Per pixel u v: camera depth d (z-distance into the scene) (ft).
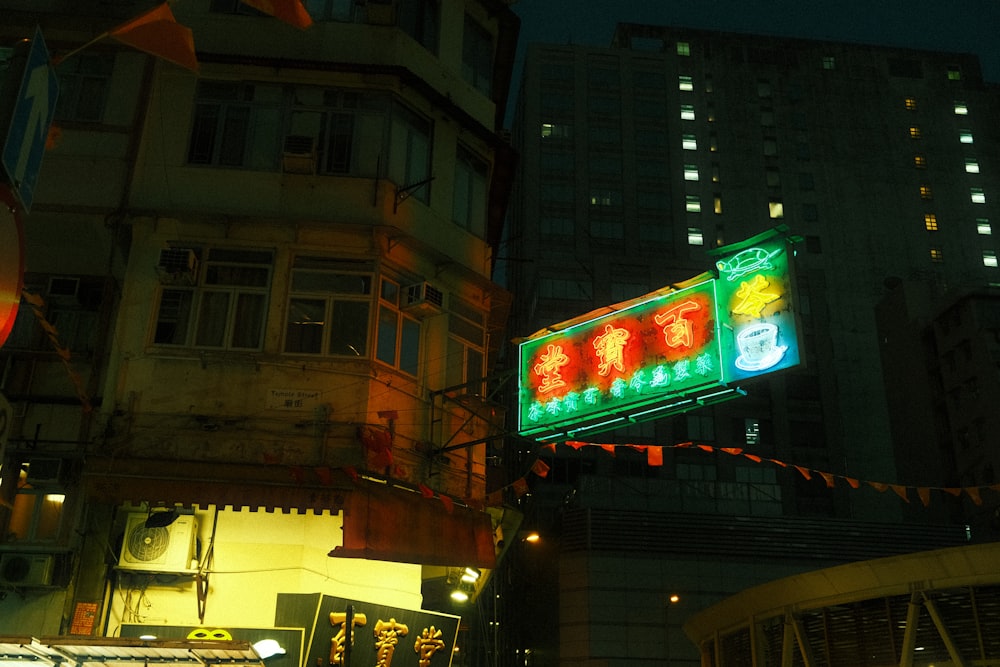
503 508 54.90
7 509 47.67
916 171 271.90
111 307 53.83
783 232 45.96
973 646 58.34
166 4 26.76
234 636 44.01
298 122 57.26
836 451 220.02
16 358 51.80
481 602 117.80
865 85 282.77
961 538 168.35
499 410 58.29
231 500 45.60
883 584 63.16
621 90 256.52
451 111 61.26
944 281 255.91
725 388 46.39
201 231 53.11
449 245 59.41
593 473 204.03
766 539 161.07
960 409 192.75
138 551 46.70
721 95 273.75
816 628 68.44
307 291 52.34
